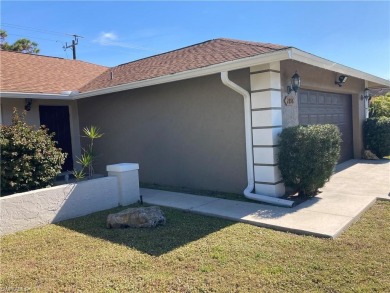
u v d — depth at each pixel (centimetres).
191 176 877
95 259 437
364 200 661
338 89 1056
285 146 684
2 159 596
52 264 427
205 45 1030
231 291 343
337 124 1135
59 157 678
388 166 1075
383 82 1221
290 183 697
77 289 359
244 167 763
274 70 704
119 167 728
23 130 635
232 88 711
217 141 810
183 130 882
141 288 356
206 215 632
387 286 340
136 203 745
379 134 1238
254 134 728
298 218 567
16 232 562
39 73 1202
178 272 391
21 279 387
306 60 675
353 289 337
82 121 1191
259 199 700
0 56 1242
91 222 614
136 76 1003
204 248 460
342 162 1188
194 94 849
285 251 439
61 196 632
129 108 1024
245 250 447
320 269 382
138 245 482
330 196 711
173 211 668
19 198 571
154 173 971
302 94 890
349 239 471
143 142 993
